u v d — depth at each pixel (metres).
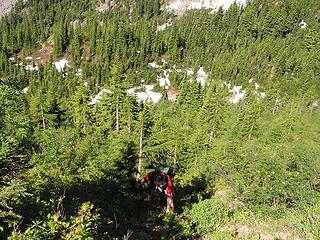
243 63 134.62
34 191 9.26
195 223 12.29
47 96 57.31
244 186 12.89
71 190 12.24
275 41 147.75
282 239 9.92
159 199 14.48
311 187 11.82
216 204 13.00
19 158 8.58
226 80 131.50
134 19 197.75
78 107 52.31
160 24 195.25
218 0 198.12
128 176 18.80
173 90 128.88
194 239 11.20
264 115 64.06
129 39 148.50
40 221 6.84
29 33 162.62
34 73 137.50
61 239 6.73
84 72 133.12
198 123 55.59
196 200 15.84
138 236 10.70
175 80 128.75
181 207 14.68
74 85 123.50
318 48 133.75
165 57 150.88
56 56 150.25
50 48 158.25
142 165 21.66
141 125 26.80
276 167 12.45
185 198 16.02
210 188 17.38
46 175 12.22
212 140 47.84
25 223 7.46
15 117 8.66
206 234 11.58
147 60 144.00
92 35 145.62
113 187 15.29
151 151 25.06
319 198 11.40
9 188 6.75
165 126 44.81
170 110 89.56
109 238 9.10
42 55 155.88
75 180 13.79
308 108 54.22
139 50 148.88
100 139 28.59
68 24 159.50
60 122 57.03
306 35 142.12
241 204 12.84
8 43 158.12
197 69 139.25
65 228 7.05
